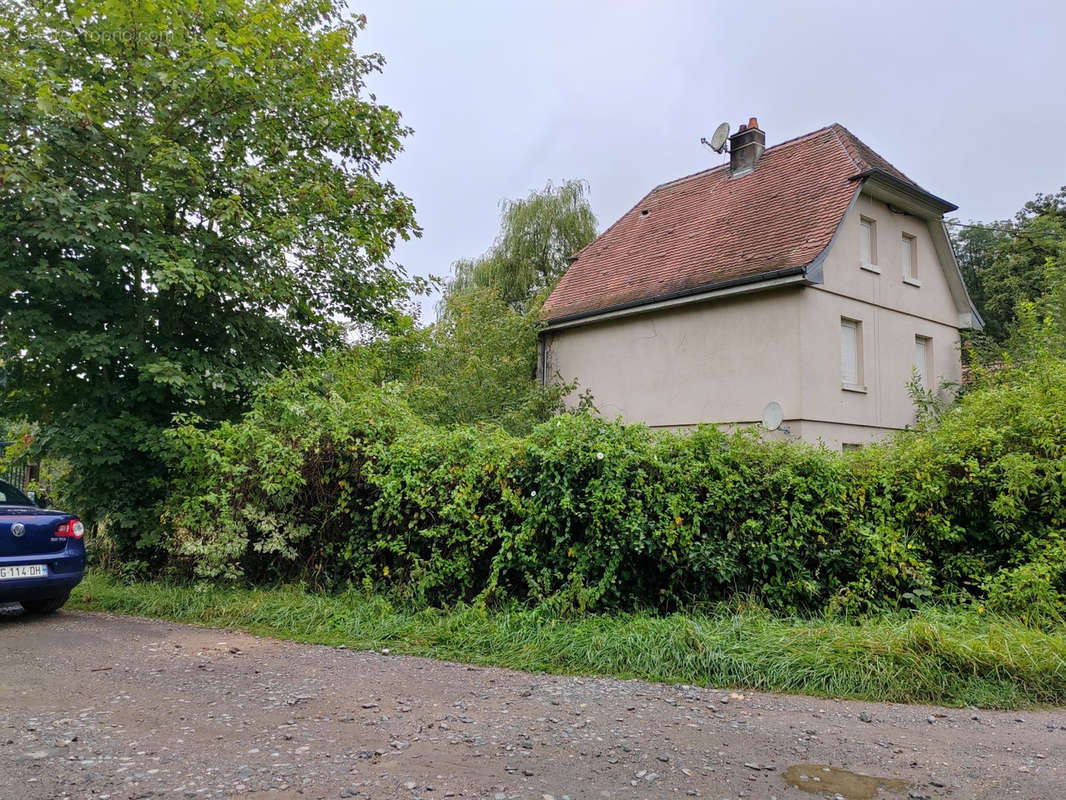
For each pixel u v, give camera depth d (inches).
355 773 126.0
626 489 245.6
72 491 347.3
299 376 377.1
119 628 250.7
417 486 269.7
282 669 197.9
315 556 296.8
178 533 313.4
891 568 248.4
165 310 356.5
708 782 125.0
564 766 130.7
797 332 530.0
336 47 403.2
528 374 714.8
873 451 281.0
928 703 175.0
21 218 306.3
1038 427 265.9
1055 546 246.2
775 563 248.1
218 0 338.0
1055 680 182.1
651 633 209.0
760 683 185.2
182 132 346.6
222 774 124.6
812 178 618.5
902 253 657.0
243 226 342.0
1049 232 1040.8
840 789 123.1
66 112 304.0
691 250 661.9
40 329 310.5
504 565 253.0
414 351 522.6
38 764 128.1
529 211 989.8
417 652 217.6
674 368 617.6
